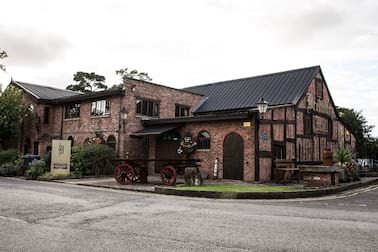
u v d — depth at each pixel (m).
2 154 22.77
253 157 16.80
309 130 21.11
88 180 17.12
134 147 21.38
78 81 51.53
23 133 27.44
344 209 8.95
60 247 5.01
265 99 21.77
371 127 37.78
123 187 13.91
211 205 9.46
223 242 5.36
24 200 9.78
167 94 23.53
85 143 22.38
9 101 25.56
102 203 9.52
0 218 7.12
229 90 25.39
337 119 24.80
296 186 14.43
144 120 21.61
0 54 26.78
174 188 12.52
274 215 7.84
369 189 15.20
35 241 5.33
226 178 17.78
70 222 6.78
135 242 5.31
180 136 20.23
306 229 6.33
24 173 20.16
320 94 22.84
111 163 19.98
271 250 4.97
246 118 17.22
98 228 6.26
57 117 26.39
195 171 14.51
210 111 23.94
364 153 26.78
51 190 12.68
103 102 22.59
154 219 7.15
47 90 29.36
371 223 6.98
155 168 21.22
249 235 5.82
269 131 17.62
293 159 18.22
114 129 21.42
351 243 5.38
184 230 6.14
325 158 14.59
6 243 5.21
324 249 5.04
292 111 19.55
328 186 13.82
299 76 22.47
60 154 18.41
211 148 18.62
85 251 4.83
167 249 4.95
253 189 12.43
